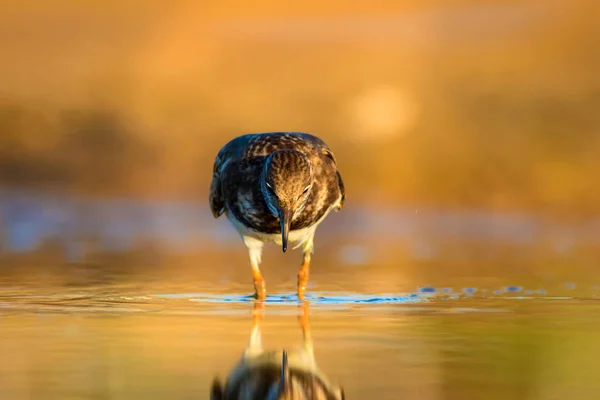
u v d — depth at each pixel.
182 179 20.91
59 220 18.02
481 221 18.28
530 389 6.01
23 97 21.41
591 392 5.98
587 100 20.09
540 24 21.28
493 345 7.27
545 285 10.83
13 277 11.43
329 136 20.39
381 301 9.66
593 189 19.38
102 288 10.54
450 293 10.23
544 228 17.48
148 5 22.53
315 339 7.51
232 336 7.62
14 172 20.94
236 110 21.03
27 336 7.59
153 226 17.61
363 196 19.62
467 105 20.27
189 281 11.33
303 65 21.08
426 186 19.81
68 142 21.19
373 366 6.61
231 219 10.45
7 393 5.88
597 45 20.75
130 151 21.12
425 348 7.17
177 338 7.54
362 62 20.88
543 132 19.94
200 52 21.70
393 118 20.28
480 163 19.83
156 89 21.45
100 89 21.55
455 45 20.98
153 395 5.86
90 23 22.36
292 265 13.24
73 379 6.22
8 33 22.11
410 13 21.97
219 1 22.34
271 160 9.58
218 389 6.02
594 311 8.87
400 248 15.14
